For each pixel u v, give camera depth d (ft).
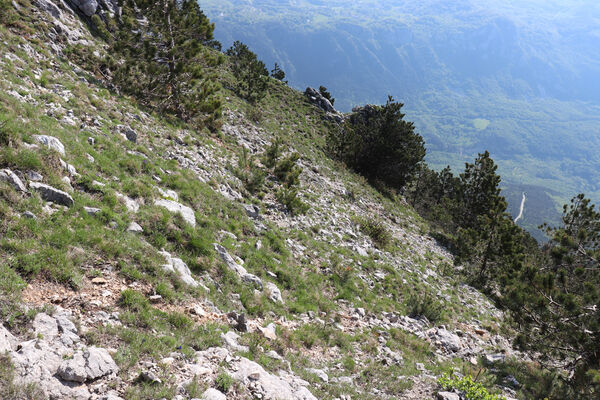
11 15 66.33
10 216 28.25
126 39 84.79
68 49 74.28
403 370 41.68
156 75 84.53
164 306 31.24
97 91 67.26
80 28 86.53
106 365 20.72
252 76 163.22
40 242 28.37
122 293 28.73
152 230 40.63
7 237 26.81
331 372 36.09
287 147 124.47
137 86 80.84
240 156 87.51
